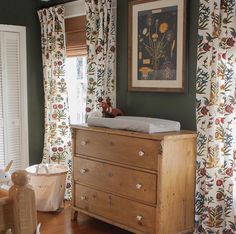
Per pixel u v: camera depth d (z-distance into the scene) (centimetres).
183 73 326
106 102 359
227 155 289
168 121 319
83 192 357
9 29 445
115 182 321
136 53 364
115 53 385
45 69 457
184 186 303
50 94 449
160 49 343
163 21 339
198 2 315
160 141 281
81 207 361
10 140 459
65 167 418
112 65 383
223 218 298
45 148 468
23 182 145
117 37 385
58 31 438
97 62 383
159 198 286
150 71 353
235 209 289
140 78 362
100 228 357
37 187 397
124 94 383
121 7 378
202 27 297
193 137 303
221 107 293
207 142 297
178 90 330
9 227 144
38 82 473
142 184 298
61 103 443
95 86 390
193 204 312
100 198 338
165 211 290
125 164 311
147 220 297
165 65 340
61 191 401
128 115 380
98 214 342
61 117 443
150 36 351
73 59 458
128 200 312
